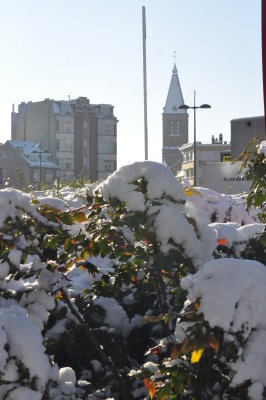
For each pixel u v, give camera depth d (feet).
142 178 10.06
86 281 14.29
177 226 9.70
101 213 10.41
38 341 8.92
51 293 10.61
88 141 377.50
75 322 12.23
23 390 8.64
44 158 362.74
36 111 379.76
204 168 93.09
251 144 12.21
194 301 8.47
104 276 11.53
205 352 8.82
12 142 354.54
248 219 21.50
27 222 10.56
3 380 8.63
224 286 8.38
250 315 8.38
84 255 10.78
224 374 9.14
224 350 8.32
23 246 10.62
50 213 10.59
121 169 10.17
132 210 9.86
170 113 554.05
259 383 8.31
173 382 8.89
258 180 11.90
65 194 29.01
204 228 10.32
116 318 13.12
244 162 12.17
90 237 10.73
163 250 9.74
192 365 9.00
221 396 8.95
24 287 10.72
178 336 8.56
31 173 345.10
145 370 9.80
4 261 10.43
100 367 12.12
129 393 10.91
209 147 340.39
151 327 13.08
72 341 12.08
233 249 12.30
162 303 10.65
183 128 554.46
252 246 12.46
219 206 21.49
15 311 9.80
